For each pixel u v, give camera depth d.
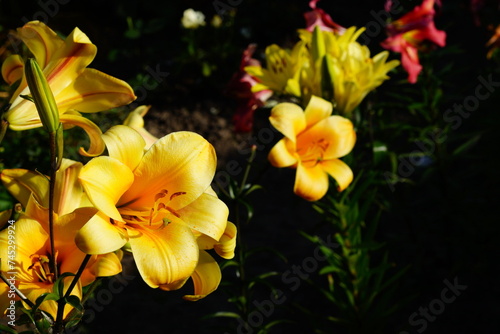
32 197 1.04
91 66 4.04
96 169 1.00
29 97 0.96
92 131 1.05
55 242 1.04
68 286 1.05
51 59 1.05
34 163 2.60
